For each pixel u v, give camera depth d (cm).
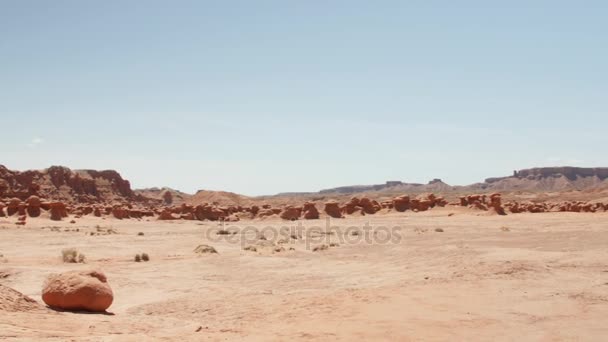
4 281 2353
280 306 1598
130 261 3281
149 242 4888
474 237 4509
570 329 1189
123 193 16375
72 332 1138
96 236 5503
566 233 4531
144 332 1207
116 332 1182
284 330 1191
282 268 2803
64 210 8725
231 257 3288
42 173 13375
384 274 2420
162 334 1170
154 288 2222
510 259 2441
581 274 1981
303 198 19575
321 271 2661
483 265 2180
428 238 4547
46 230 6291
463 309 1395
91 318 1327
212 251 3809
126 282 2342
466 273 2031
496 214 8981
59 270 2612
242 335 1144
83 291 1432
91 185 14712
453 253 2953
